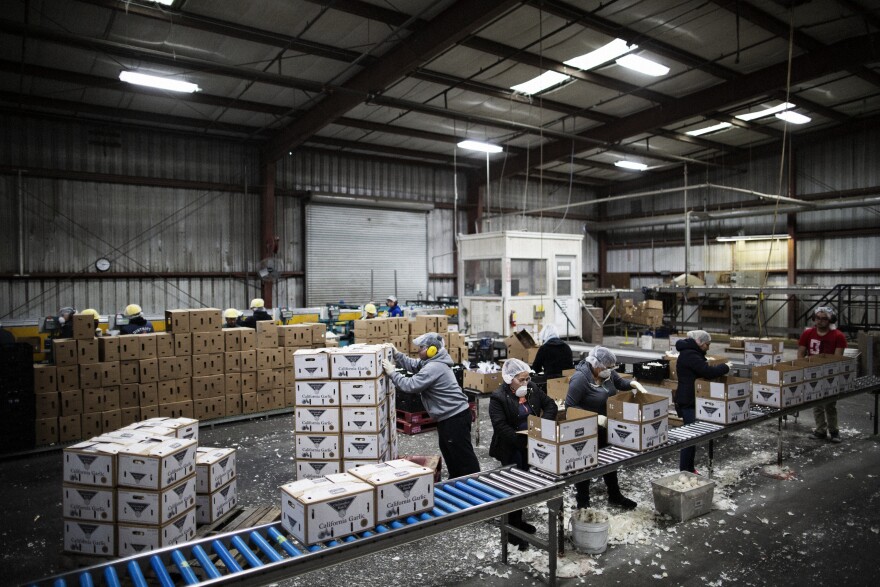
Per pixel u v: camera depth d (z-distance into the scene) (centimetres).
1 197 1086
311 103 1165
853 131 1522
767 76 1062
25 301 1110
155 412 685
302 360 439
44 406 617
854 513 432
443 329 920
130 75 835
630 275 2202
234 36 857
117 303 1209
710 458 508
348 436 434
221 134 1319
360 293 1569
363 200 1528
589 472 341
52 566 364
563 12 834
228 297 1357
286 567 237
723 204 1877
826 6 849
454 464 424
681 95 1209
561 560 360
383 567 359
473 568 356
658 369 647
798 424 706
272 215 1378
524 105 1233
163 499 316
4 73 938
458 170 1806
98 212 1188
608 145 1388
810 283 1703
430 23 847
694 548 376
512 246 1105
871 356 851
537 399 410
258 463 576
